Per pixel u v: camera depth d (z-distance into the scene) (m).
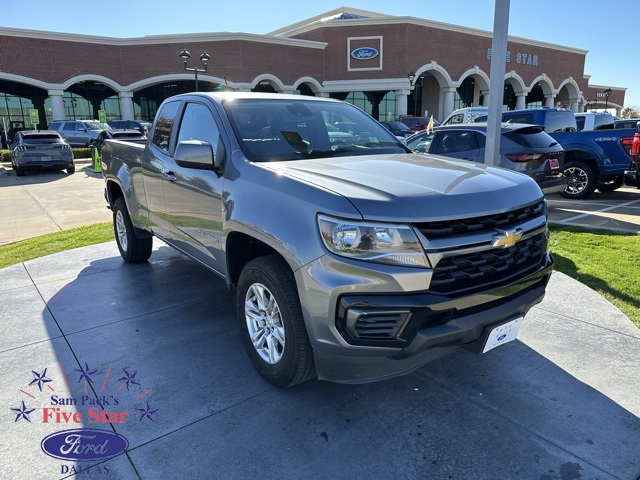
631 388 2.95
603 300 4.29
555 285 4.68
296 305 2.62
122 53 33.78
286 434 2.57
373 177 2.67
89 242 6.88
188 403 2.85
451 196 2.45
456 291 2.38
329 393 2.95
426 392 2.95
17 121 38.56
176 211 3.96
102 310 4.23
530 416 2.70
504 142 7.86
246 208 2.87
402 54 36.53
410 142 9.52
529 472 2.29
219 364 3.29
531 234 2.73
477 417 2.70
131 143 5.38
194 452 2.44
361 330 2.31
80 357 3.40
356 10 46.31
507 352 3.41
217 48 33.94
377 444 2.49
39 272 5.35
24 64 30.98
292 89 36.47
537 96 53.53
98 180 15.96
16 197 12.44
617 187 10.74
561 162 7.95
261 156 3.19
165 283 4.91
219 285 4.82
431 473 2.30
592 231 6.98
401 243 2.26
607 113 13.98
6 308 4.30
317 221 2.41
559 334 3.66
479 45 40.69
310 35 38.53
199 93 3.96
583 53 49.38
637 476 2.26
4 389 3.01
